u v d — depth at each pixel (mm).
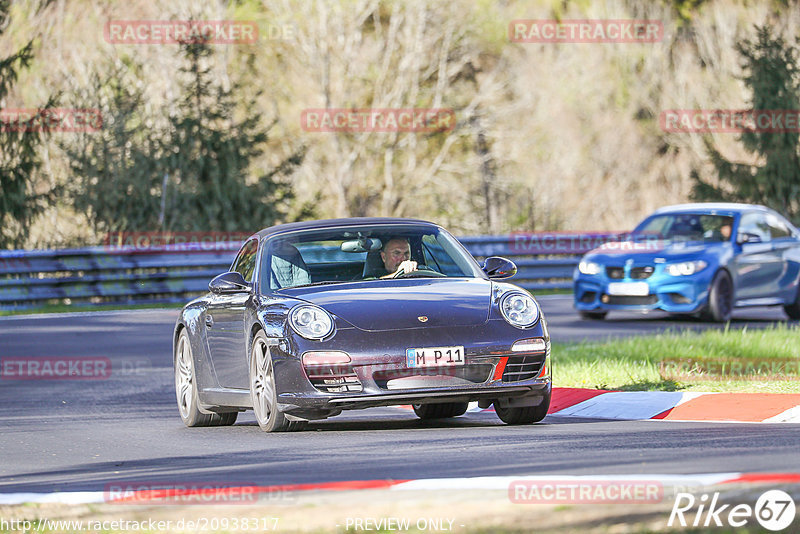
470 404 37938
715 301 65062
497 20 167250
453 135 159250
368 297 30641
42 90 135875
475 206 159750
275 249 33562
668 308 64500
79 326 69562
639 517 17828
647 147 172625
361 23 157750
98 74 112312
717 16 175125
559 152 168250
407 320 29703
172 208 109875
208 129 112188
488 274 33469
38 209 110062
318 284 32219
